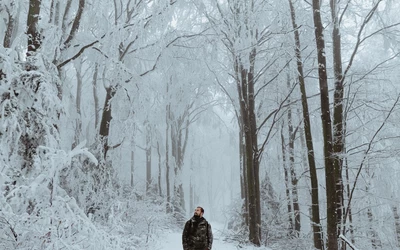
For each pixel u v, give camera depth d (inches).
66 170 334.0
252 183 498.3
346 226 377.4
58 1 343.6
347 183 403.5
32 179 191.9
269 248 485.1
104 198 356.8
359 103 433.7
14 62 230.2
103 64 391.2
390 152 370.9
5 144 205.3
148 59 497.4
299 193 614.2
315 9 364.5
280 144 719.1
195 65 532.4
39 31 263.4
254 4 463.8
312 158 410.6
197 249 224.2
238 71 518.3
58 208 171.2
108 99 448.8
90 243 164.9
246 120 511.5
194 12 492.7
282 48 455.8
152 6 402.6
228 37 478.6
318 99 596.7
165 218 447.5
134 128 437.4
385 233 415.2
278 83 587.2
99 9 375.2
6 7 300.7
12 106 218.1
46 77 237.3
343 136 368.8
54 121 241.9
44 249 156.6
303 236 540.1
